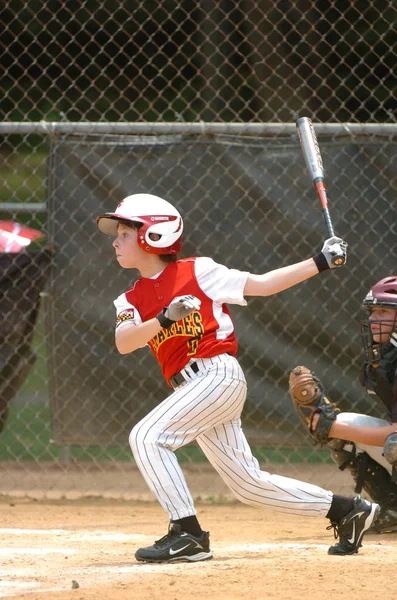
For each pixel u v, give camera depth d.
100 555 14.14
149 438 12.90
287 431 19.94
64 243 20.03
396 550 14.38
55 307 20.08
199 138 19.88
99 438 20.16
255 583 11.73
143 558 13.16
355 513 13.56
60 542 15.48
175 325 13.06
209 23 32.53
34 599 11.01
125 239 13.28
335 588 11.45
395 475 14.13
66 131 19.72
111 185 19.91
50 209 20.00
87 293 20.03
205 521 17.98
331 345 19.91
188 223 19.88
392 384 14.57
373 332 14.80
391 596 11.08
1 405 20.22
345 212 19.84
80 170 19.94
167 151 19.91
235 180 19.83
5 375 20.16
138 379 20.06
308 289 19.97
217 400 12.95
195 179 19.88
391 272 19.80
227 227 19.84
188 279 13.16
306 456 23.75
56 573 12.67
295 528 17.17
